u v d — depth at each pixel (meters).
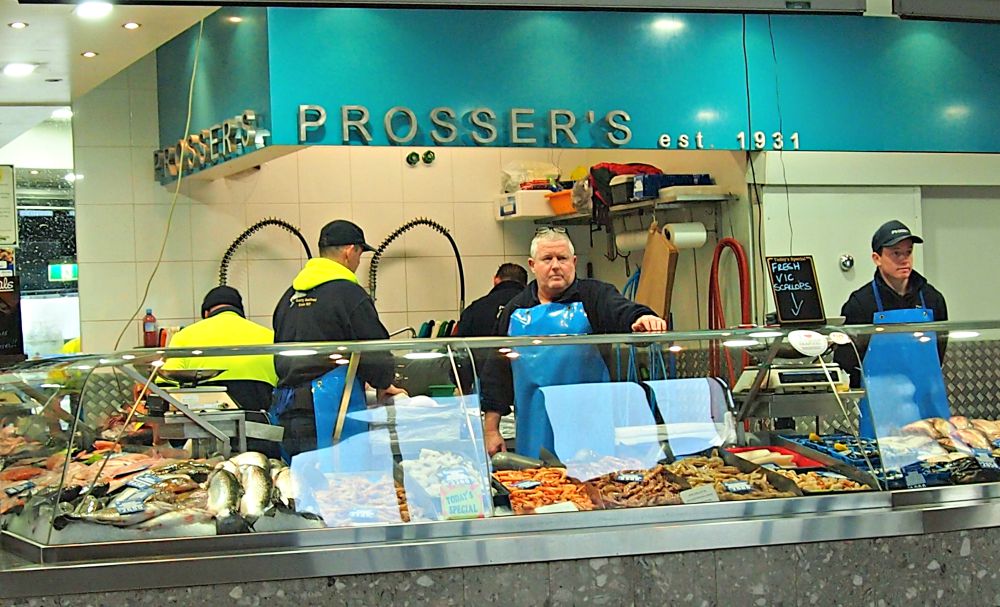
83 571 2.84
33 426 3.14
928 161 6.17
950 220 6.36
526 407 3.46
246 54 5.21
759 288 5.89
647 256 6.23
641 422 3.57
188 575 2.88
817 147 5.89
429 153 6.98
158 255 6.52
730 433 3.65
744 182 5.92
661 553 3.14
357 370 3.38
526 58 5.39
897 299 5.15
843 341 3.71
